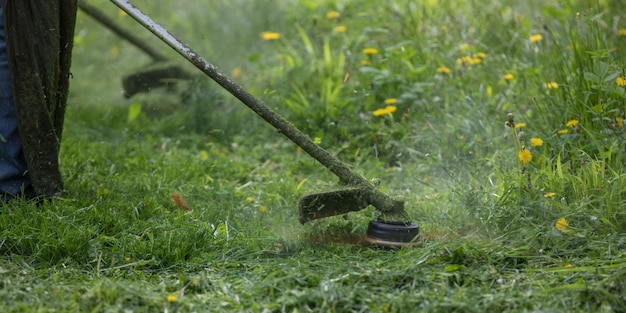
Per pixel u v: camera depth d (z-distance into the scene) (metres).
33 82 5.40
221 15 10.19
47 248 4.83
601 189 5.34
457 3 9.39
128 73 8.30
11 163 5.60
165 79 8.30
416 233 5.08
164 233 5.09
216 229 5.33
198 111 8.10
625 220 5.09
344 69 8.35
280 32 9.80
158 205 5.75
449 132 6.91
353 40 8.81
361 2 9.85
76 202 5.59
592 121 6.16
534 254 4.85
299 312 4.09
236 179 6.84
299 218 5.05
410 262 4.68
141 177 6.45
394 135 7.25
